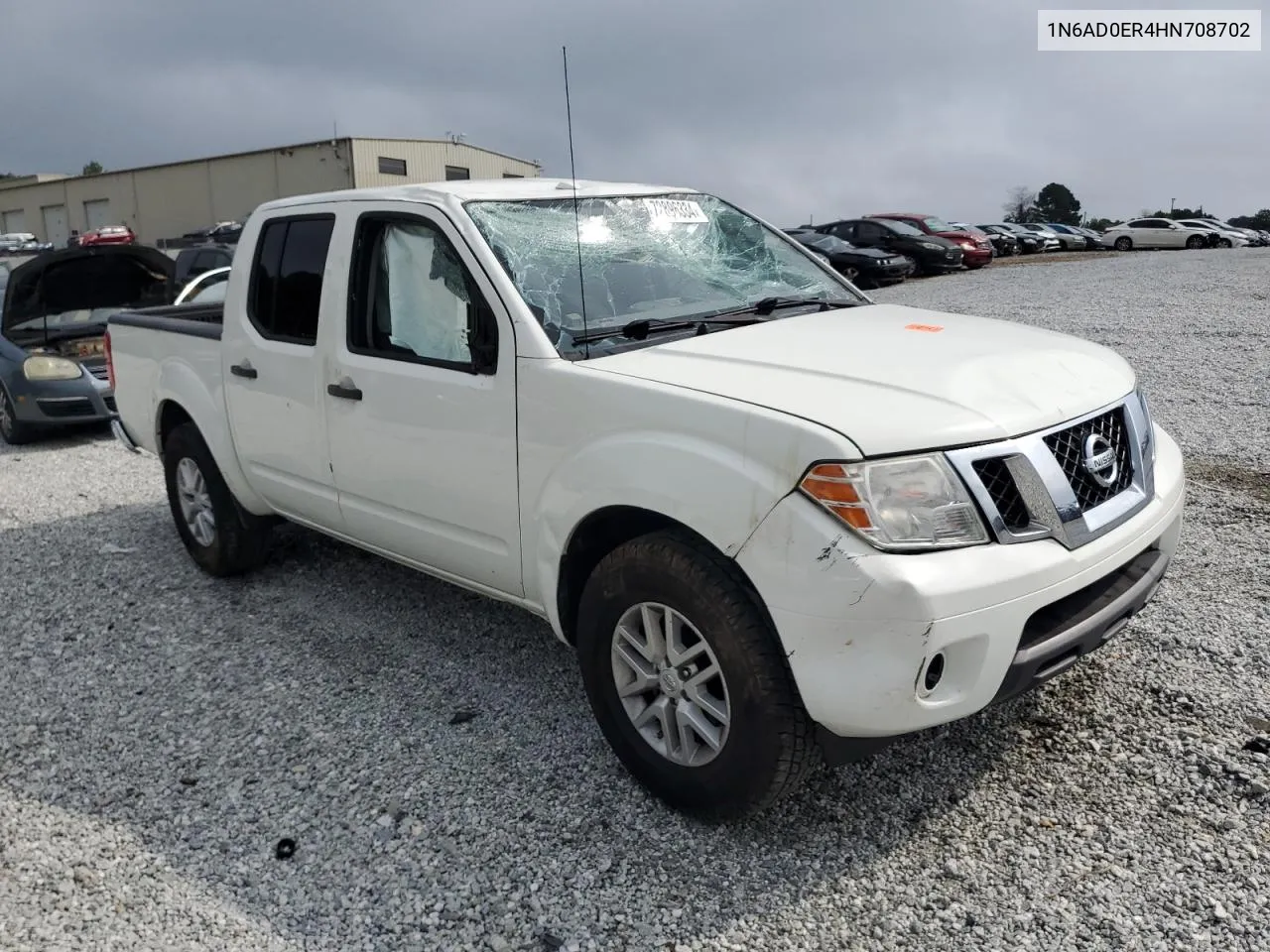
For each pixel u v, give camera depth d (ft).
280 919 9.07
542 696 12.82
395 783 11.05
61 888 9.59
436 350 12.07
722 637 9.14
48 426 30.96
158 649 14.92
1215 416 24.85
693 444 9.26
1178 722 11.27
